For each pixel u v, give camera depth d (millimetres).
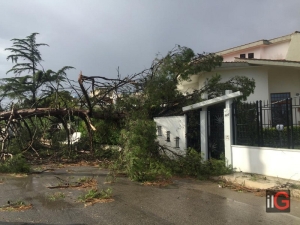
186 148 11297
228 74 18734
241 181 8422
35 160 13297
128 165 9305
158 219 5477
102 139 15062
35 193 7508
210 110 11055
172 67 12992
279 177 8430
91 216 5613
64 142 15727
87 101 13195
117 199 6922
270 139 9289
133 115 12344
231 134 9930
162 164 10070
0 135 12945
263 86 18312
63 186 8273
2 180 9273
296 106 10125
